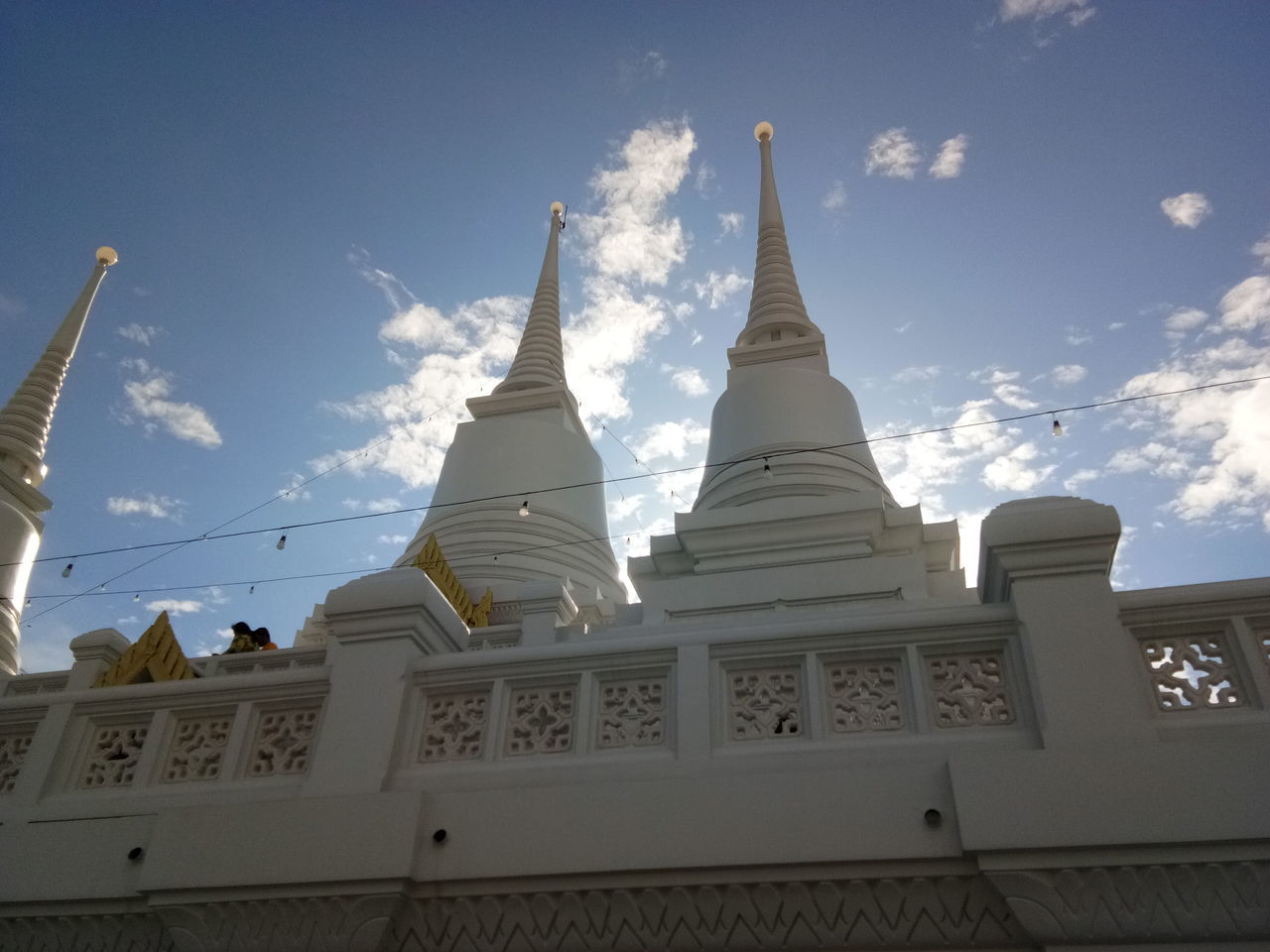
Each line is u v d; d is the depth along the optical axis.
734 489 13.55
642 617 10.84
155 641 8.99
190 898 5.47
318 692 6.39
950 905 4.75
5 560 16.86
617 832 5.14
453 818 5.41
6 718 7.00
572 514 18.11
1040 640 5.29
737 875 4.93
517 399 21.75
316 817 5.52
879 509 11.51
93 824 6.08
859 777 5.03
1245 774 4.52
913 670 5.55
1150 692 5.16
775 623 5.89
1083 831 4.53
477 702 6.13
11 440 19.39
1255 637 5.18
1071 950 4.47
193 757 6.45
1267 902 4.30
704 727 5.59
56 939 5.88
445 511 18.19
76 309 22.02
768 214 21.23
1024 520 5.65
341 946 5.22
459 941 5.22
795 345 17.14
